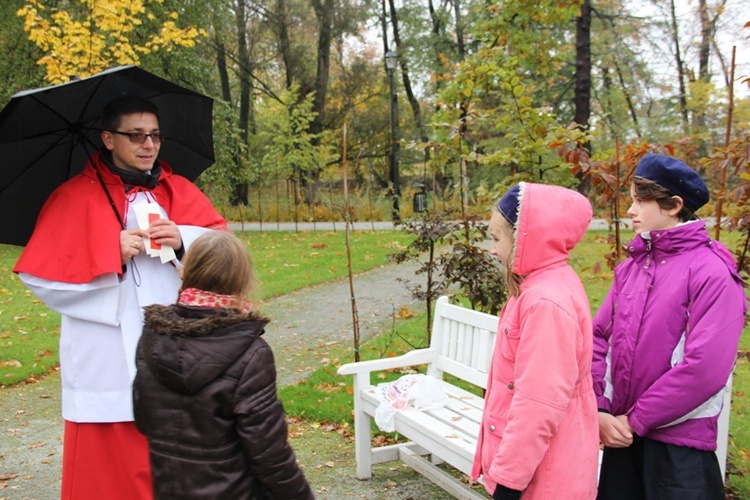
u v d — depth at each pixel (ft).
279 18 93.25
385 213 73.10
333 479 12.70
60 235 8.83
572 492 6.81
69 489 8.82
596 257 37.42
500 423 7.20
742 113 36.52
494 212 7.50
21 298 32.12
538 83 49.06
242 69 97.55
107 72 8.50
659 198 7.56
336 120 102.68
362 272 39.22
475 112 16.28
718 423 9.27
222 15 64.64
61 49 26.22
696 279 7.19
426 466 11.71
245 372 6.38
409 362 13.16
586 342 6.94
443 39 86.74
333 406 16.43
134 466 8.71
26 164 9.53
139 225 9.00
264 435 6.36
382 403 11.84
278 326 26.22
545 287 6.86
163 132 10.61
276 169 76.33
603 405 7.75
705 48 75.77
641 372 7.48
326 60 97.19
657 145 12.76
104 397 8.68
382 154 102.58
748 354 11.93
